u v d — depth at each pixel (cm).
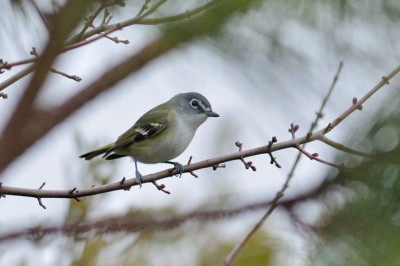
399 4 476
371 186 428
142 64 1117
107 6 593
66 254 980
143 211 1037
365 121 438
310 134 821
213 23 498
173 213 1044
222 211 1047
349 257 460
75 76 791
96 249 995
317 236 585
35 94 1157
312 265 544
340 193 516
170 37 522
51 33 515
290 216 750
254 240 938
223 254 1077
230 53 500
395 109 426
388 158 418
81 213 1002
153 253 1053
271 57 495
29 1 512
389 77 487
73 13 501
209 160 941
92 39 709
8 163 1197
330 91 502
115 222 999
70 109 1262
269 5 488
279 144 858
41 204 859
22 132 1207
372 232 420
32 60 665
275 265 858
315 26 486
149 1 531
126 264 1025
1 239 950
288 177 820
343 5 479
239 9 485
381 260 402
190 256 1077
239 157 904
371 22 479
